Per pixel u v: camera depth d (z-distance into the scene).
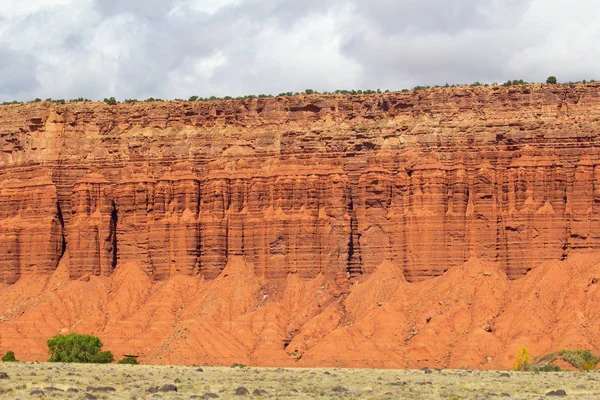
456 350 190.62
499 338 192.00
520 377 152.00
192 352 194.50
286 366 190.75
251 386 131.00
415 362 190.25
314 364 191.12
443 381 143.75
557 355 181.00
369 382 140.25
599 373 160.25
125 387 126.50
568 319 191.62
